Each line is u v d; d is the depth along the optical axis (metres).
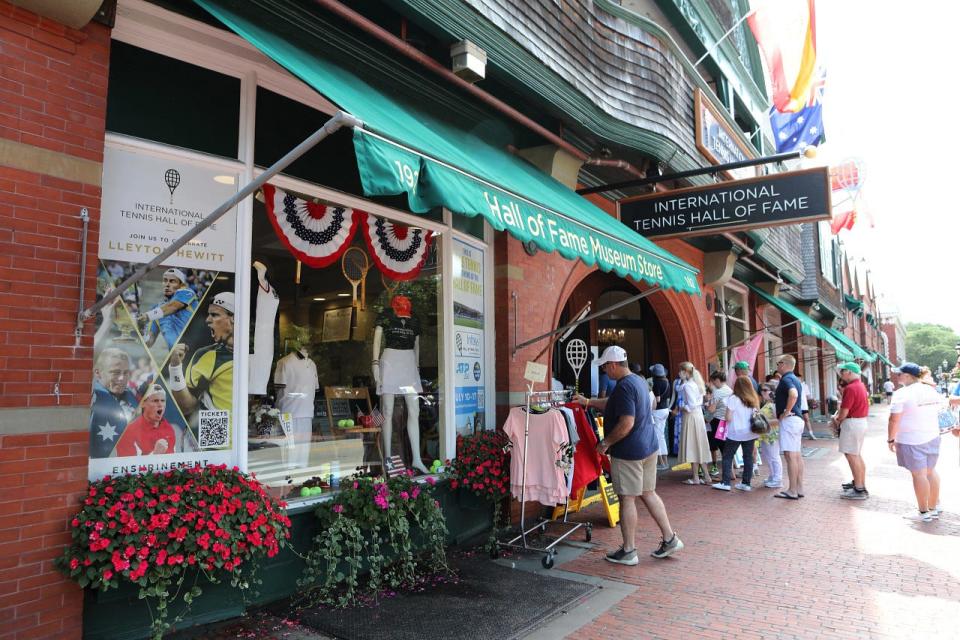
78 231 3.62
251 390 4.87
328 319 5.62
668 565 5.63
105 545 3.35
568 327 7.08
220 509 3.85
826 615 4.47
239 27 4.01
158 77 4.41
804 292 21.75
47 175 3.51
